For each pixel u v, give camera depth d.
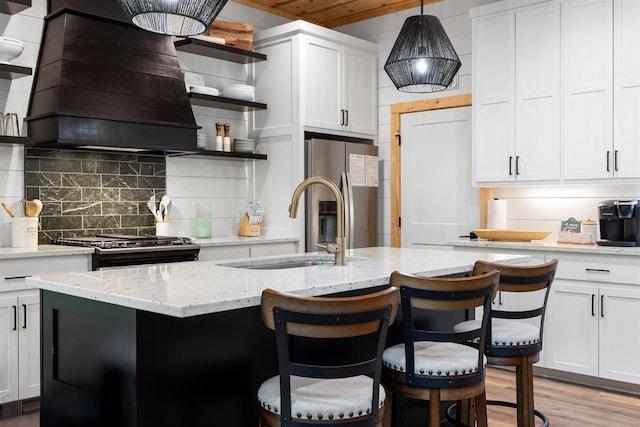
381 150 5.71
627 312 3.70
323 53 5.14
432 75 3.22
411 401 2.72
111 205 4.49
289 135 5.02
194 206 5.02
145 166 4.70
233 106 5.05
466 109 5.14
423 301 2.12
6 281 3.36
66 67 3.80
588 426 3.20
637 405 3.54
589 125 4.09
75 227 4.28
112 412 1.94
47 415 2.27
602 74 4.03
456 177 5.20
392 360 2.23
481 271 2.52
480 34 4.62
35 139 3.92
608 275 3.77
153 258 3.97
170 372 1.91
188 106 4.41
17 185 3.99
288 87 5.02
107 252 3.71
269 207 5.23
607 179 4.02
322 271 2.49
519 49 4.41
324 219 5.01
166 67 4.38
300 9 5.65
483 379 2.22
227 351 2.10
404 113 5.54
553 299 4.01
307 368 1.72
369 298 1.74
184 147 4.36
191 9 2.30
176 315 1.67
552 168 4.27
